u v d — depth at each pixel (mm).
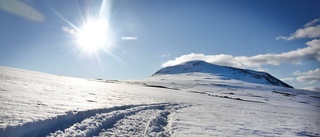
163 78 188125
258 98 75312
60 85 24453
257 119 19547
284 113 30312
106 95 21391
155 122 12461
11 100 9836
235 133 12141
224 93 88500
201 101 33250
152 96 30141
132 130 9867
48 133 6980
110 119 10719
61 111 9195
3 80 18156
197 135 10531
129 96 24547
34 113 8031
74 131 7652
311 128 18297
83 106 11859
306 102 81125
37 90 15711
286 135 13656
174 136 9852
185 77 189875
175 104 23812
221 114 19891
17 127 6102
